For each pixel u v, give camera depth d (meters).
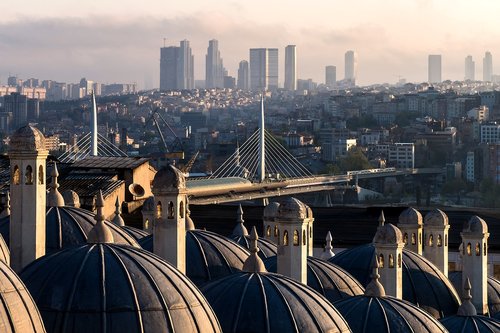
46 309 54.38
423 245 95.38
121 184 144.50
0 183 131.00
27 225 64.25
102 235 58.03
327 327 61.75
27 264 62.22
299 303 62.16
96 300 54.47
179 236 68.44
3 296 49.97
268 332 60.62
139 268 56.28
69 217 75.44
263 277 63.44
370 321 70.25
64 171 145.38
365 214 156.50
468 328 80.12
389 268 81.06
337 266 80.12
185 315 55.44
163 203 68.25
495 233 143.62
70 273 55.50
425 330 70.69
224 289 62.59
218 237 78.31
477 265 92.12
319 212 159.12
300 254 73.81
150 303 54.91
